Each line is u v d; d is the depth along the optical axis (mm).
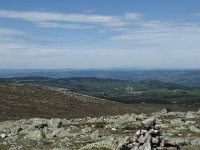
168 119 61750
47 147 39688
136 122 57688
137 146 33312
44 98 123188
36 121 61719
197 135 45750
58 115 99438
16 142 43438
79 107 118938
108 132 48250
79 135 46219
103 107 128750
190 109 187250
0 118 85312
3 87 127625
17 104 106188
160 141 33906
